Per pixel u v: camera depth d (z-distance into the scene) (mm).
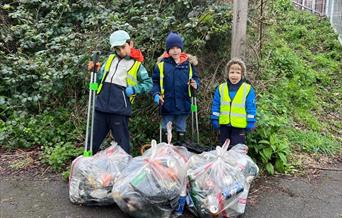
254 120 4172
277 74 7070
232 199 3342
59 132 5070
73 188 3643
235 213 3395
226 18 4980
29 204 3654
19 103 5449
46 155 4609
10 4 6652
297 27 10625
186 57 4371
